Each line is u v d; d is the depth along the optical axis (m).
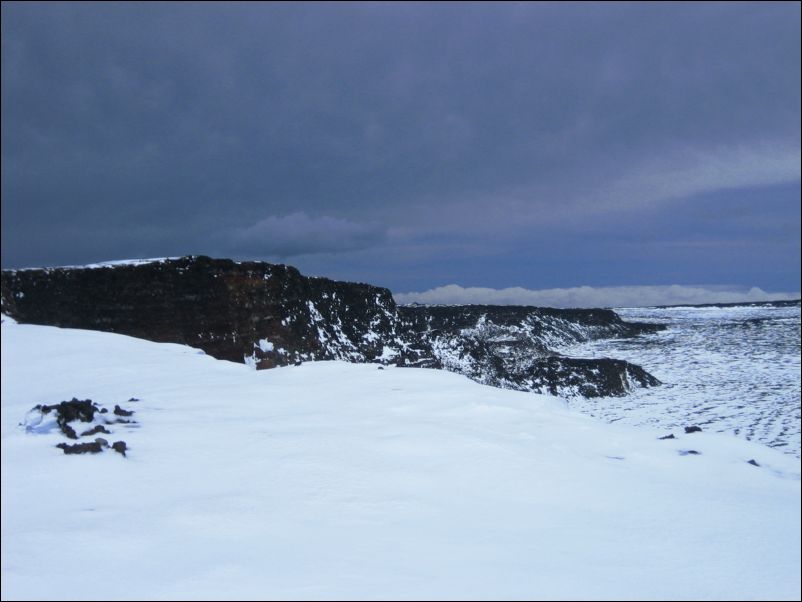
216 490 6.26
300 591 4.09
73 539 5.00
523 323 79.88
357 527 5.35
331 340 33.75
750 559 5.00
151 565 4.53
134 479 6.58
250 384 12.41
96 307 22.23
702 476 7.72
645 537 5.39
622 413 39.28
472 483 6.63
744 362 65.19
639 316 148.75
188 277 25.81
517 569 4.56
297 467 6.96
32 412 9.05
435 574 4.41
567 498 6.34
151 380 12.98
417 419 9.34
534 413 10.14
